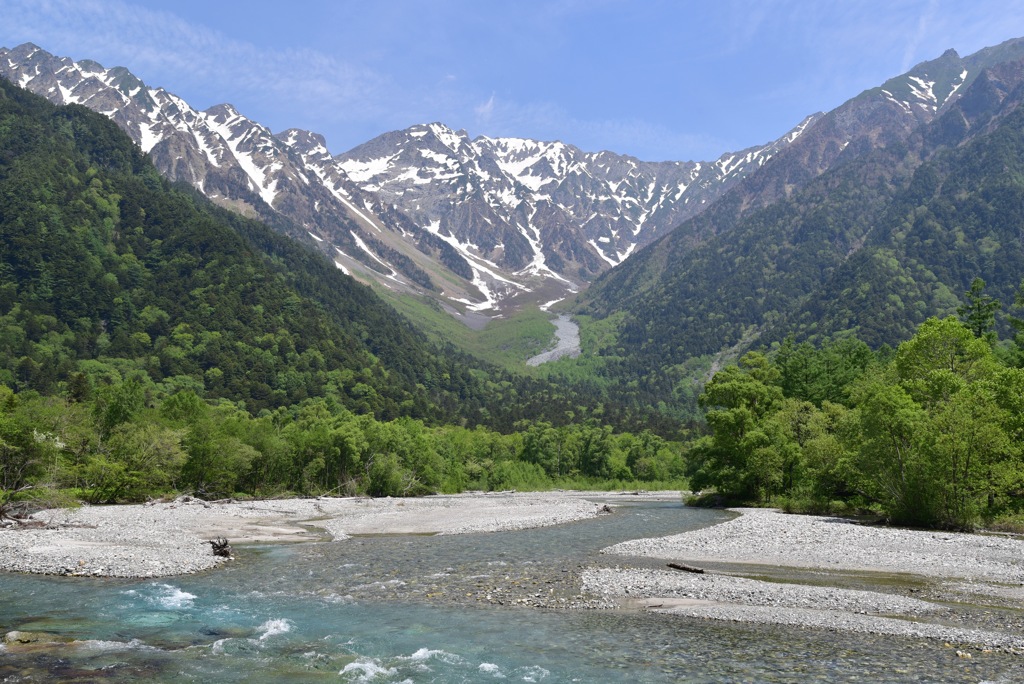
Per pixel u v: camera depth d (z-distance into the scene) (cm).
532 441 16775
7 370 17025
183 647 2161
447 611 2623
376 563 3859
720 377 9881
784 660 1912
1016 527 4947
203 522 6334
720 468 9144
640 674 1827
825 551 4078
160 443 8488
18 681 1809
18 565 3638
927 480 5219
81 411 9319
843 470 6356
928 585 3056
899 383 7394
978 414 5219
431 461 13312
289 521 6806
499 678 1830
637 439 18838
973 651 1977
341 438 12012
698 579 3159
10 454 7325
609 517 7181
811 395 10788
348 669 1928
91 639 2258
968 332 7275
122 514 6681
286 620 2505
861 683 1702
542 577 3303
